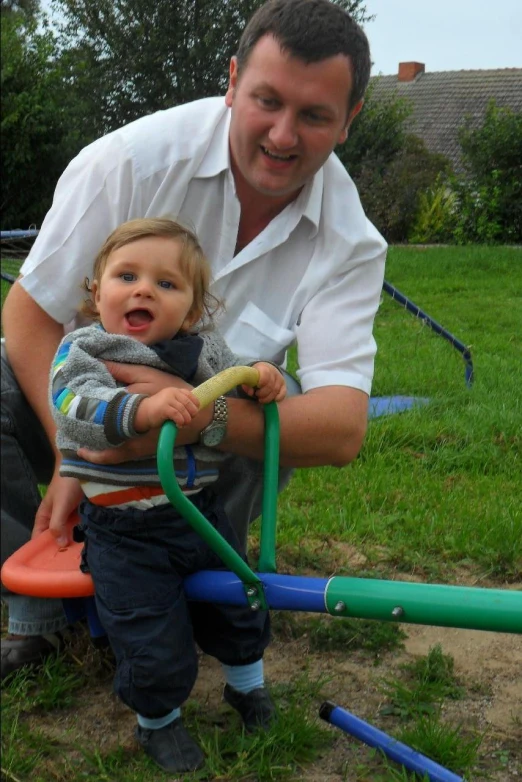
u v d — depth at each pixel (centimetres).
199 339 228
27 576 229
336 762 221
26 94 1695
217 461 225
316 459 242
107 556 215
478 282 1267
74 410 203
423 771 209
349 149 1950
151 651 208
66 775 217
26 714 241
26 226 1792
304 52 221
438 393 577
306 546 335
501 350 786
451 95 2897
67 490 253
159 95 1683
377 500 380
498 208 1822
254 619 225
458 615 181
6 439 258
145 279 222
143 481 212
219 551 197
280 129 228
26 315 258
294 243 258
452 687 251
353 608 190
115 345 218
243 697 230
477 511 362
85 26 1680
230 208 252
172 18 1641
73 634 268
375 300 259
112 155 253
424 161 1995
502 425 493
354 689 253
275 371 219
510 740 231
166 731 219
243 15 1625
